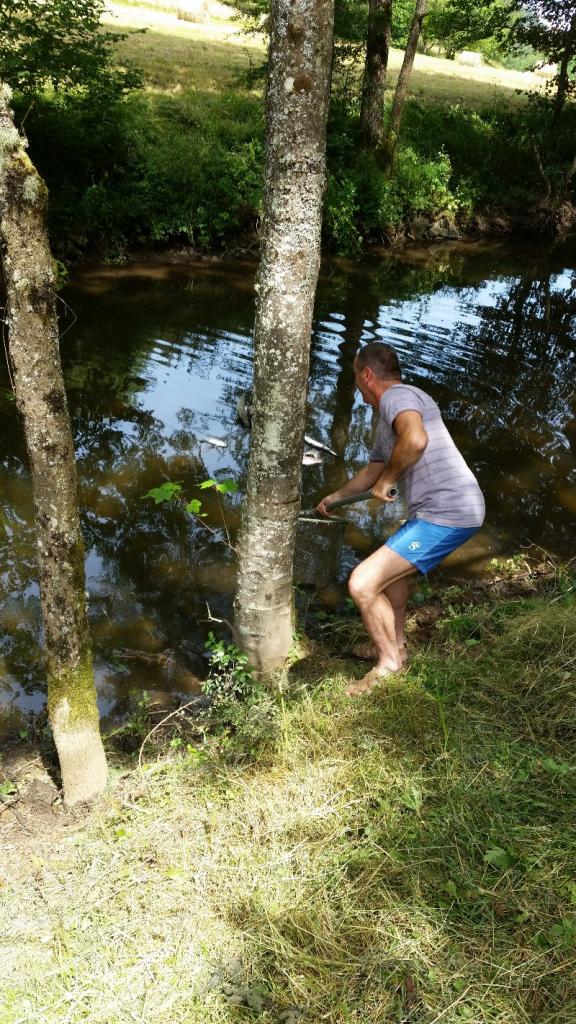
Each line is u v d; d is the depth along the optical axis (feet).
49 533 9.04
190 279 37.04
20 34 37.35
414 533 11.80
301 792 10.32
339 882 9.09
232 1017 7.73
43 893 9.08
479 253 49.08
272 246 10.73
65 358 27.14
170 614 15.40
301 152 10.21
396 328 32.94
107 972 8.13
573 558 17.79
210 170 40.37
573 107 64.13
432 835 9.62
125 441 21.98
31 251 8.03
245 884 9.08
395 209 47.62
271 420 11.48
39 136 36.91
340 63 50.88
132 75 39.70
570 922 8.48
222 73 59.00
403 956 8.23
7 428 22.12
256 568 12.41
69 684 9.80
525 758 10.89
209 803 10.24
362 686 12.61
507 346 31.99
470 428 24.36
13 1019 7.66
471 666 12.74
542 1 57.36
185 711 12.94
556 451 23.32
